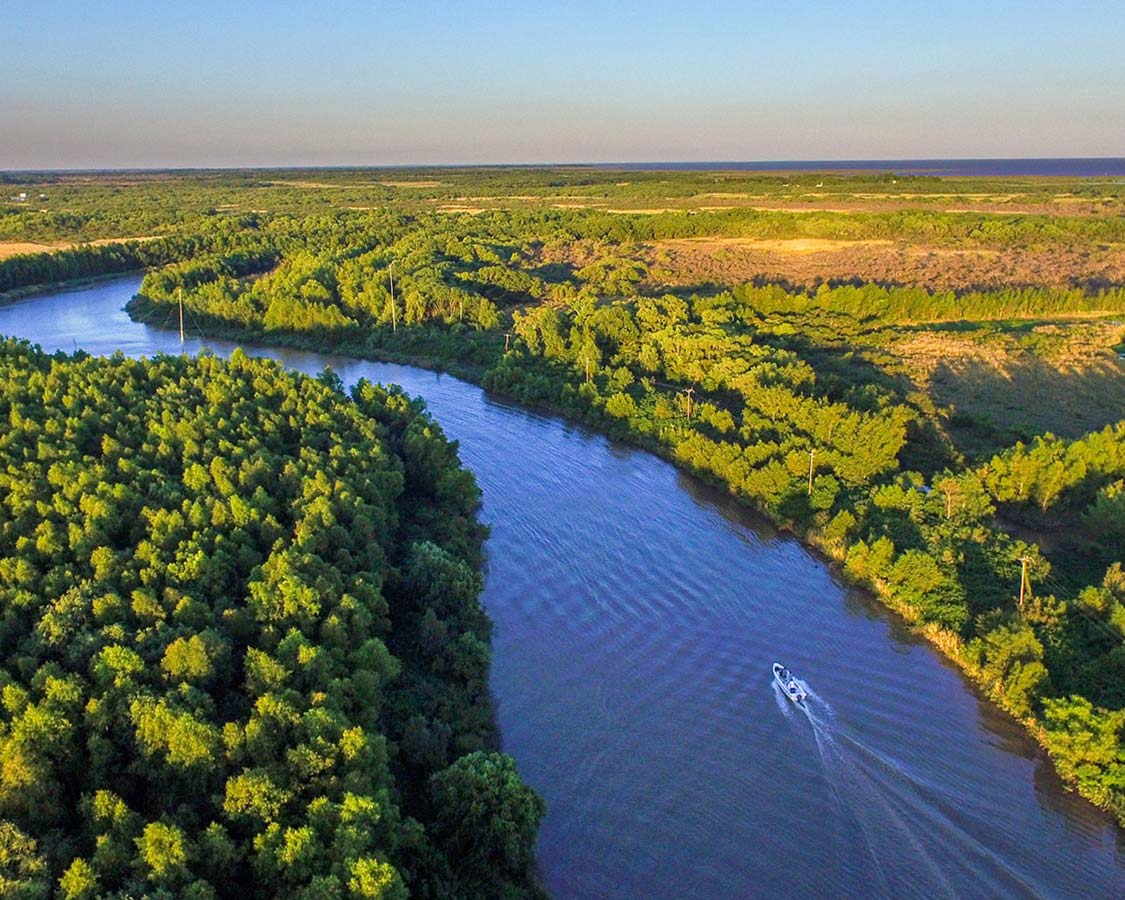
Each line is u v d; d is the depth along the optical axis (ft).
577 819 187.11
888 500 290.35
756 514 316.81
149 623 197.88
